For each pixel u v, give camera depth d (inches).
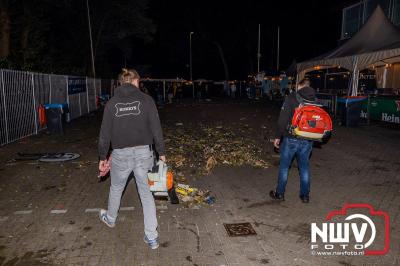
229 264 138.8
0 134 376.8
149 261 140.7
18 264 139.1
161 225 173.8
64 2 875.4
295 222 177.3
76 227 171.9
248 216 184.7
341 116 515.2
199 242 156.4
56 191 226.1
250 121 602.5
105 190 227.6
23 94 431.5
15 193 222.5
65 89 610.5
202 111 828.6
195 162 299.7
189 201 203.0
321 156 322.3
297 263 140.0
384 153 331.9
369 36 572.7
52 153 335.0
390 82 699.4
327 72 947.3
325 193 220.4
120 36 1262.3
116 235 163.0
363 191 224.2
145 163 144.8
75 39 1151.0
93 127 538.9
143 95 143.7
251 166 288.5
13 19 690.8
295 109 186.4
